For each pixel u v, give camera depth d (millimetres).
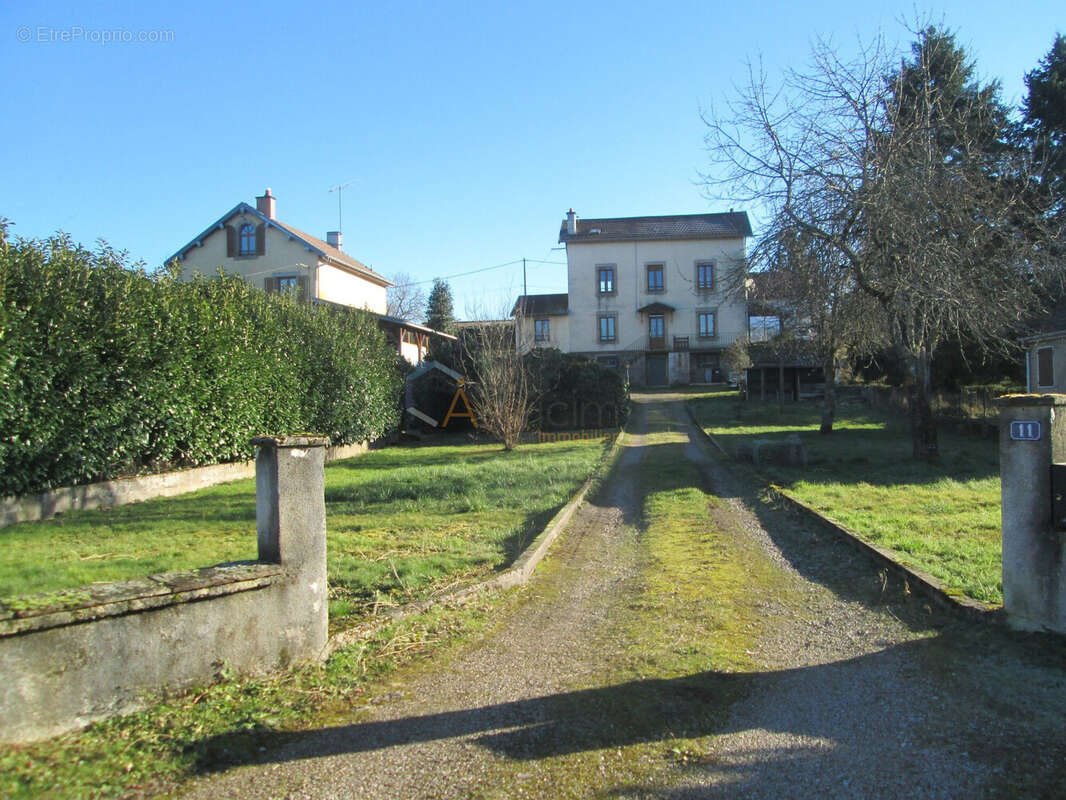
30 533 9328
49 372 10656
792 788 3137
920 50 16734
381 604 6043
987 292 15102
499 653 5082
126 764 3242
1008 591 5031
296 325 19906
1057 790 3051
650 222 55031
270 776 3250
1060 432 4887
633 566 7996
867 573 7172
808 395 39406
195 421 14430
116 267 12984
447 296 68688
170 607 3859
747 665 4738
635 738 3633
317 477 4738
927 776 3209
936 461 15773
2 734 3168
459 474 15500
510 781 3215
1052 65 25844
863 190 14516
